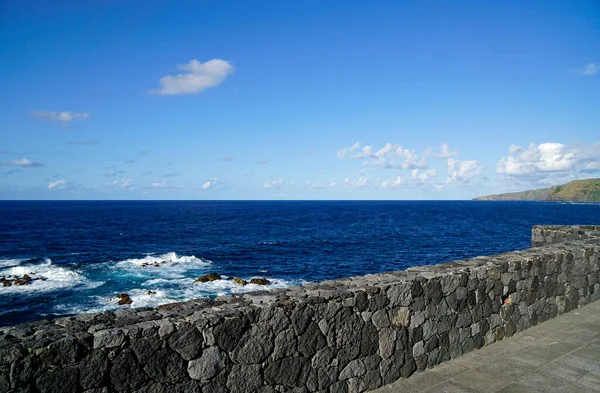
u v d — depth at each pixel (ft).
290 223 211.41
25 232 159.74
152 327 11.68
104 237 144.36
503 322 22.39
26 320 51.19
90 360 10.72
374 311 16.74
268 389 13.88
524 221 220.23
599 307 28.32
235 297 14.89
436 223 207.82
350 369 15.97
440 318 19.21
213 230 171.63
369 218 253.65
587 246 29.43
